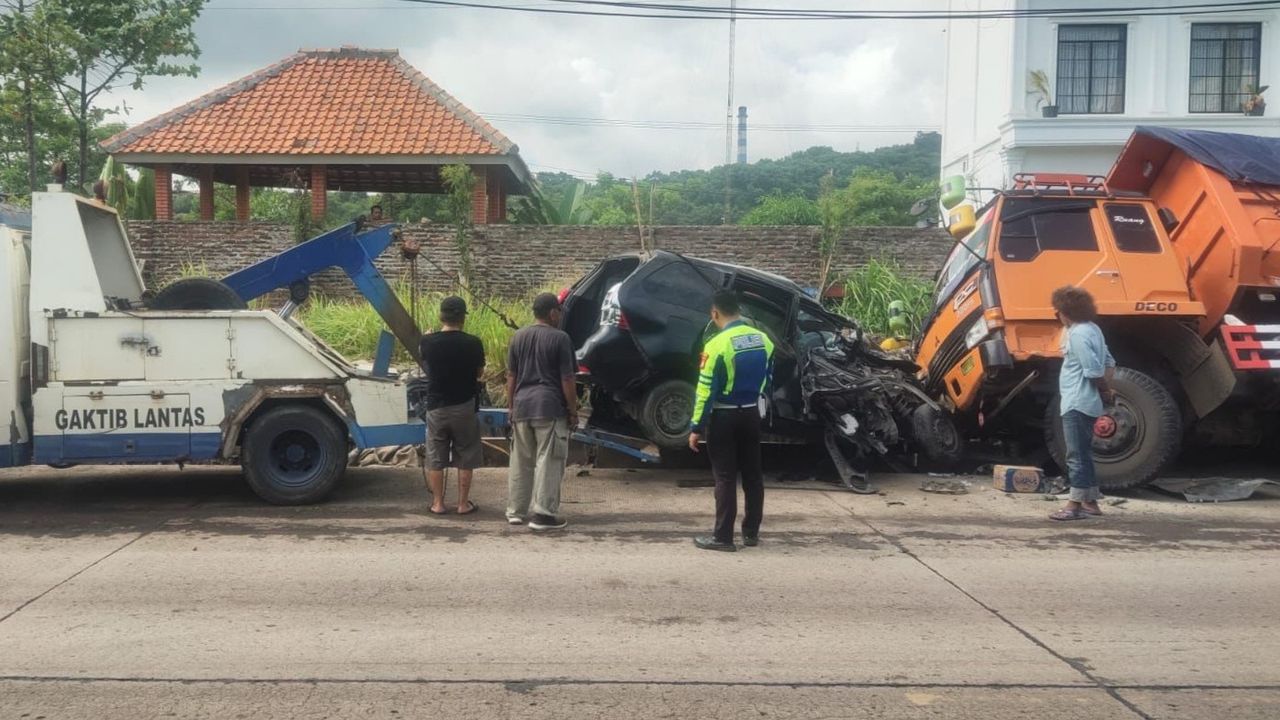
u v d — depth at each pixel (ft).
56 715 13.67
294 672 15.30
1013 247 30.12
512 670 15.47
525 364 24.73
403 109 61.57
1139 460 28.81
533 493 24.81
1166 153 31.91
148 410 25.91
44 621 17.56
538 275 51.44
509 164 58.65
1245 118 70.59
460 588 19.74
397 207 84.53
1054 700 14.53
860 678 15.29
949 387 32.17
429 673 15.31
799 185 163.32
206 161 57.52
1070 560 22.31
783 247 51.90
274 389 26.43
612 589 19.76
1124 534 24.82
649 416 29.86
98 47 57.00
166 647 16.33
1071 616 18.38
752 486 23.13
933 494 29.58
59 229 25.61
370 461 34.06
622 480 31.19
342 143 57.72
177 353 26.09
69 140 61.62
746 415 22.71
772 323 30.68
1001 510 27.50
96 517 25.70
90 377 25.68
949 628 17.65
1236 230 29.17
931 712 14.06
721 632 17.30
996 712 14.08
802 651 16.43
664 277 29.68
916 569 21.43
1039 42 73.00
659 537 24.03
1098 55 73.05
